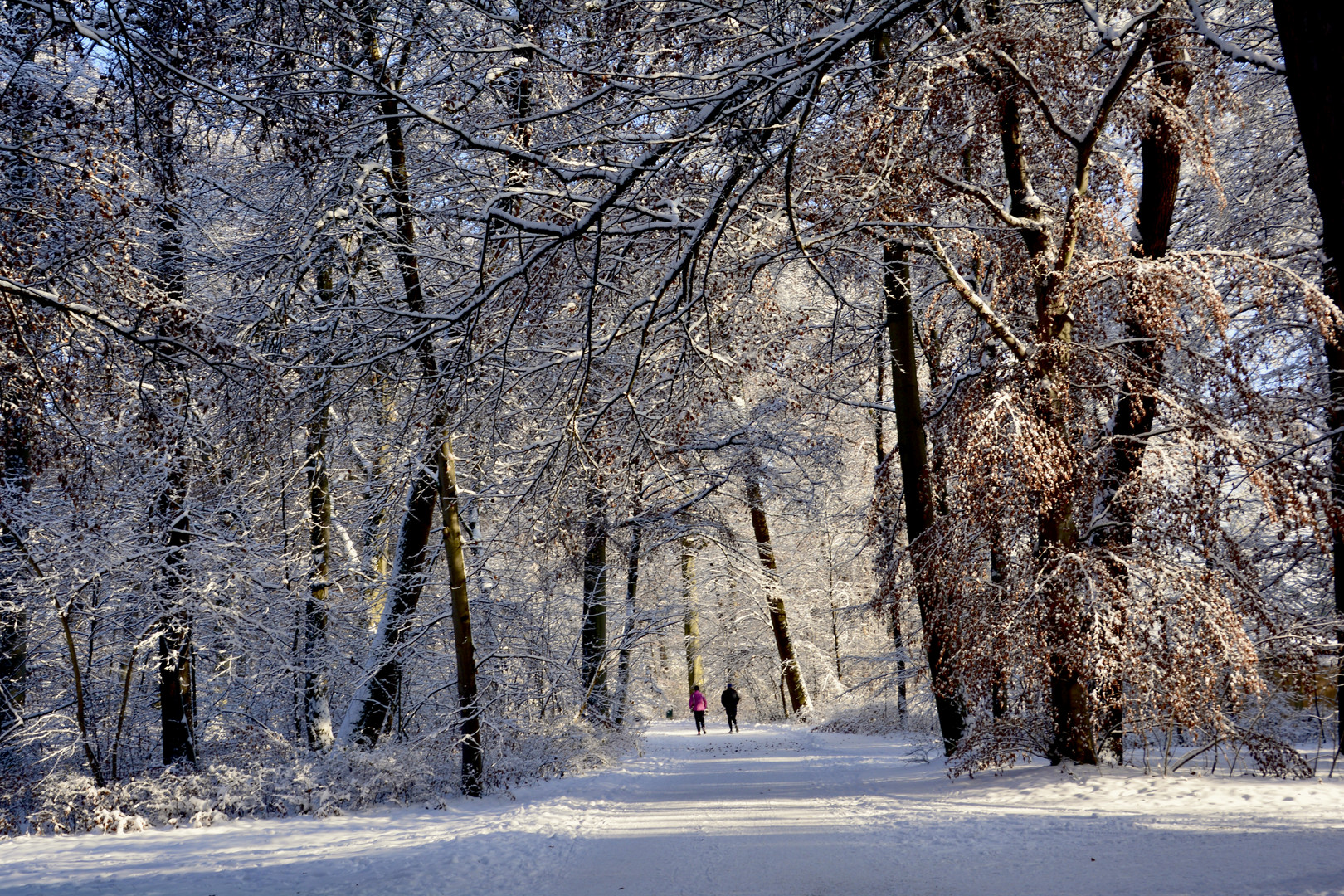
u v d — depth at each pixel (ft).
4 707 41.01
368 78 26.35
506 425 43.32
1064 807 27.71
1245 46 39.34
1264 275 30.25
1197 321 40.42
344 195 41.11
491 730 44.57
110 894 20.30
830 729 82.74
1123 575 31.50
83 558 38.70
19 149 26.68
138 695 46.09
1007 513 31.37
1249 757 34.71
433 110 39.45
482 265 28.17
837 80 31.12
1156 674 29.73
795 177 32.63
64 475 33.09
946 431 39.27
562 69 31.99
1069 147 38.42
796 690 99.14
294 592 44.98
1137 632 30.04
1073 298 32.63
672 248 33.96
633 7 30.55
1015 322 39.11
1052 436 30.81
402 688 51.44
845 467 63.52
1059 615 30.71
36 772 39.34
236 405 34.09
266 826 31.76
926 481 43.29
